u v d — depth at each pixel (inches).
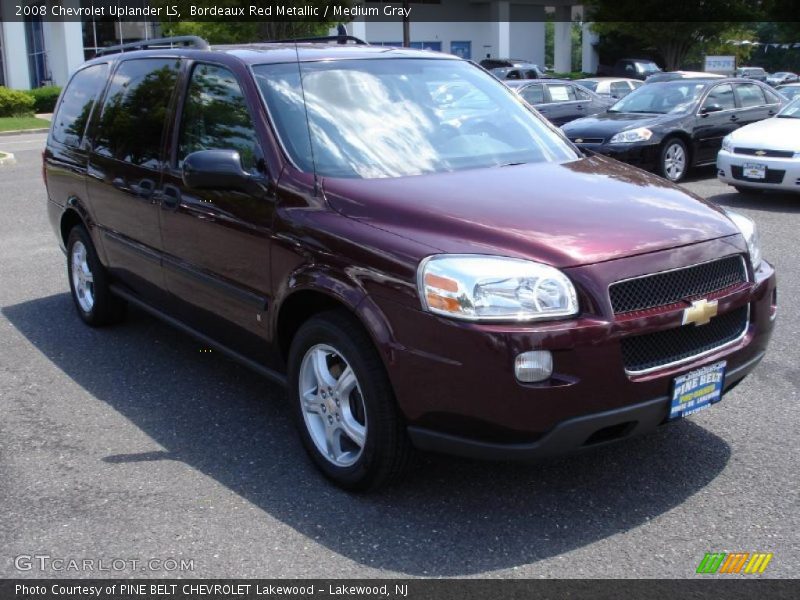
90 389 199.0
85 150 229.3
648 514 139.3
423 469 155.3
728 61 1144.2
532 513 140.3
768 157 419.2
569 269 127.0
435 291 126.7
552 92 707.4
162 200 188.7
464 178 156.5
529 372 122.7
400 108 176.1
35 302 273.4
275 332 158.6
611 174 166.9
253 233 159.8
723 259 141.5
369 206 144.2
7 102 1092.5
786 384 192.2
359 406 144.0
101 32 1254.9
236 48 190.7
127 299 222.7
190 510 143.5
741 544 130.3
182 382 202.2
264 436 172.1
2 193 504.7
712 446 162.6
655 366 131.5
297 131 163.2
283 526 138.0
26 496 149.3
